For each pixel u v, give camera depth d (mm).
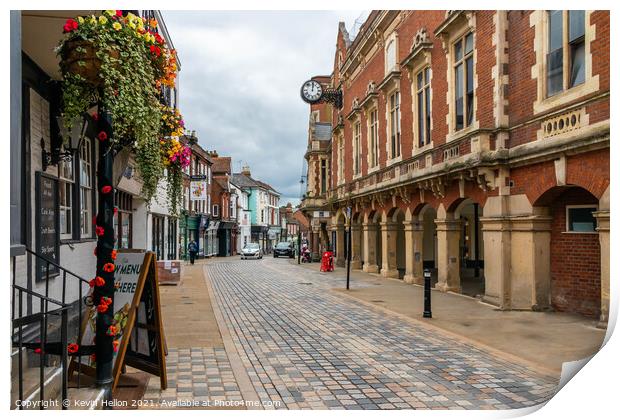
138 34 4922
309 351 7668
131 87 4773
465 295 14141
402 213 22750
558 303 10945
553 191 10359
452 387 5949
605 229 8602
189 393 5586
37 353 5227
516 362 7004
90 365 5625
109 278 5141
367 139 23266
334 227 30203
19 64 3709
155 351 5715
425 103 16766
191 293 15023
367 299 13602
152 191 7273
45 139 7449
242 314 11117
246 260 39469
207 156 42844
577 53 9648
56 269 7809
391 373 6504
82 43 4691
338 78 29562
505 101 11758
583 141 8922
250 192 68750
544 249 11062
